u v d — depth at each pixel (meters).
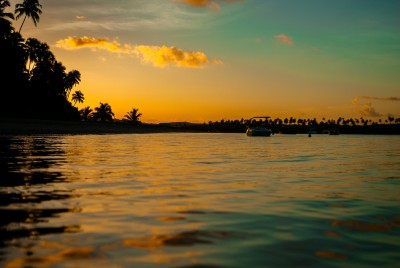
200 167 14.98
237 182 10.74
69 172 12.35
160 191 8.96
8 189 8.83
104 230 5.36
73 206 6.98
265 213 6.70
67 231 5.25
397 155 23.97
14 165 14.09
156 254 4.34
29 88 80.38
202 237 5.11
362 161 18.89
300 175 12.61
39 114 86.81
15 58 69.50
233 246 4.73
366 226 5.83
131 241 4.84
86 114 137.12
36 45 84.12
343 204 7.61
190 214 6.54
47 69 87.44
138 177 11.51
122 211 6.66
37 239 4.82
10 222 5.70
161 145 34.38
